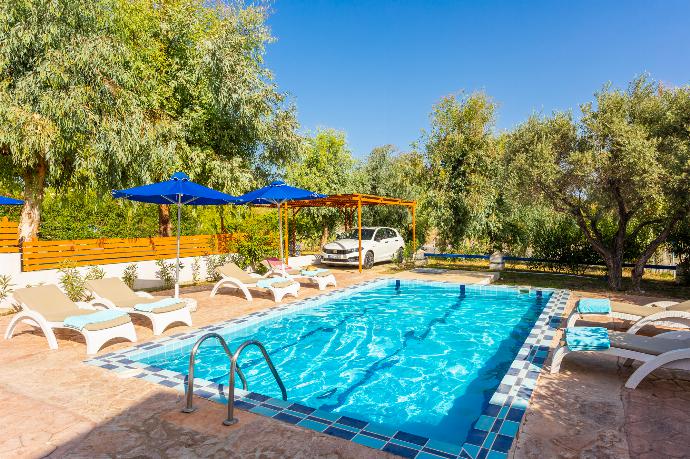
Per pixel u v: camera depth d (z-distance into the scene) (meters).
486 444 3.49
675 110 10.30
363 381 5.89
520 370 5.33
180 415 4.05
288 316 9.56
